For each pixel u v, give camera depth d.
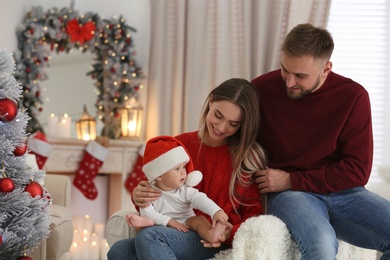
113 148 5.20
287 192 2.74
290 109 2.88
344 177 2.76
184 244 2.59
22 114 2.70
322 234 2.52
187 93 5.36
